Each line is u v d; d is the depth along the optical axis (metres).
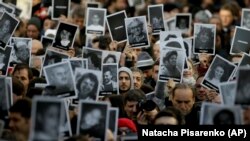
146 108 11.45
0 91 10.99
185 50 13.00
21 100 9.80
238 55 13.80
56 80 10.89
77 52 14.40
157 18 15.41
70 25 13.67
